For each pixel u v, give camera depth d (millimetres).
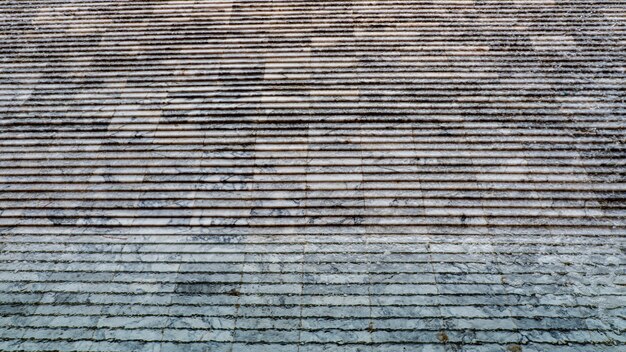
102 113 6590
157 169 5973
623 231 5285
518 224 5375
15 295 4977
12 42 7648
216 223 5512
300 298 4910
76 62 7285
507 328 4641
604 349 4457
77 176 5945
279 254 5254
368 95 6609
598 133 6086
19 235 5465
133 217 5586
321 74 6898
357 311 4801
